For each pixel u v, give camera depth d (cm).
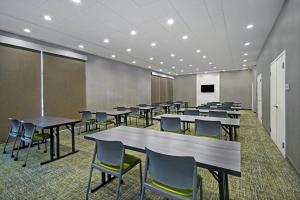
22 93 429
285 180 220
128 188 205
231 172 109
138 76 962
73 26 369
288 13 268
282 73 311
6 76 399
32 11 300
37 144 375
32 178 230
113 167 167
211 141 175
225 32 413
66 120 331
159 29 389
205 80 1291
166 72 1230
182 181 118
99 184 211
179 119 302
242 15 324
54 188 205
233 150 147
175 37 446
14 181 222
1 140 390
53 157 302
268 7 298
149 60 767
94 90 654
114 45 518
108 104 727
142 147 156
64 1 268
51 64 498
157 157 125
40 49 462
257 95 746
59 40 465
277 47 346
